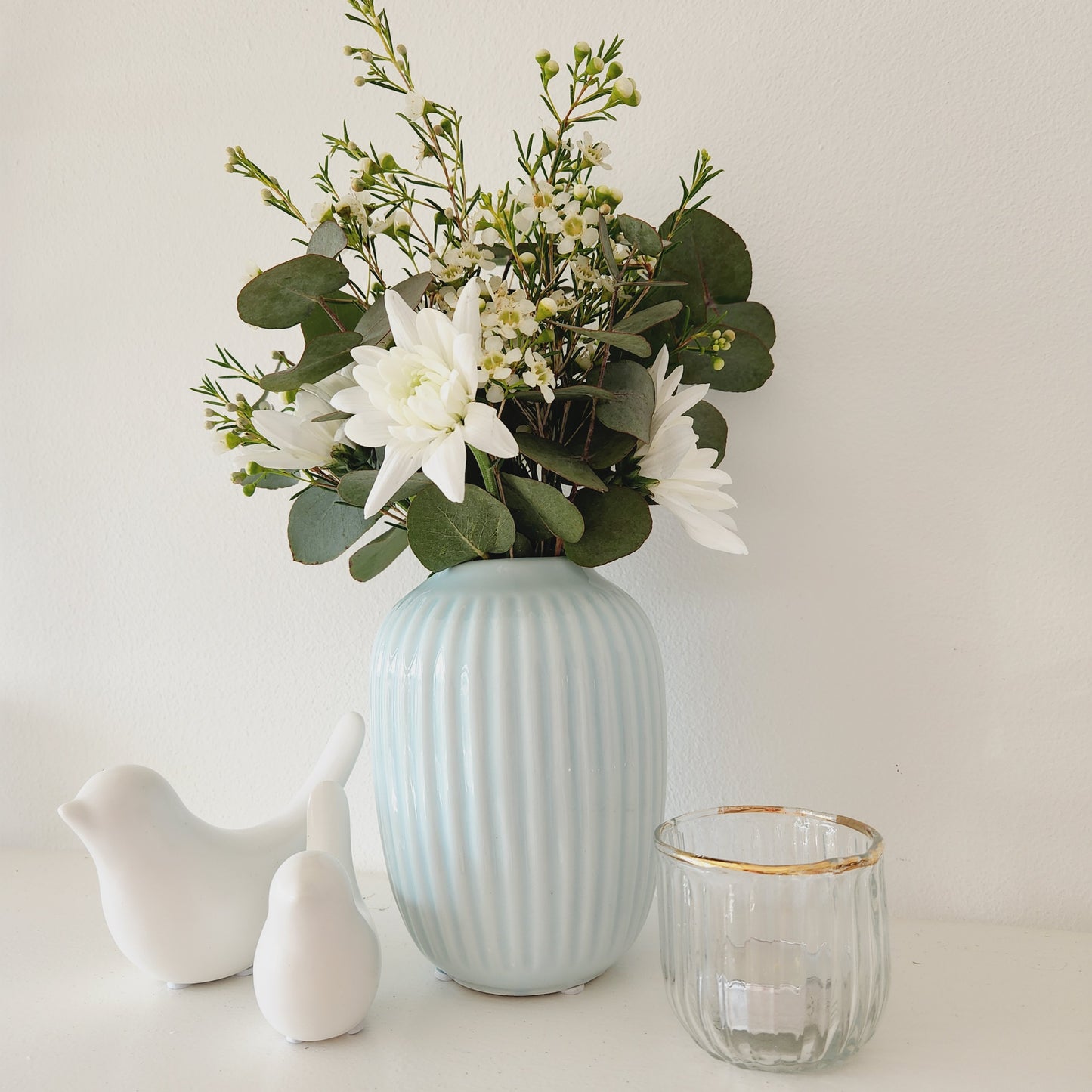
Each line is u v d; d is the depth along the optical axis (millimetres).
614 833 601
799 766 771
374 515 632
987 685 739
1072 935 716
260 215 866
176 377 887
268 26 857
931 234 739
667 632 794
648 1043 565
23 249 914
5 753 934
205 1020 601
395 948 714
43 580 919
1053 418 724
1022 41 721
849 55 748
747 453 774
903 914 759
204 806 893
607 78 594
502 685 581
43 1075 536
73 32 896
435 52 824
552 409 642
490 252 625
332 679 865
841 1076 525
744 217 771
